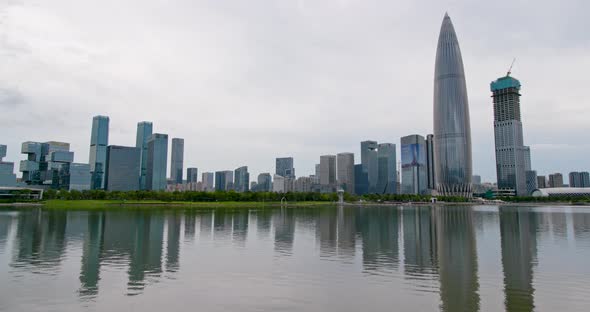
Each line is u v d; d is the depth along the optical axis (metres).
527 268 47.16
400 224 114.75
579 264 49.81
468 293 35.69
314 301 33.16
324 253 58.12
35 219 122.06
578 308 31.27
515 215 175.12
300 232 87.56
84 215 143.00
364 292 36.03
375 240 74.12
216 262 50.31
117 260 51.47
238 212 170.12
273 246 65.25
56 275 42.31
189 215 144.38
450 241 73.12
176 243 68.12
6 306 31.41
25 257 53.50
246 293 35.50
